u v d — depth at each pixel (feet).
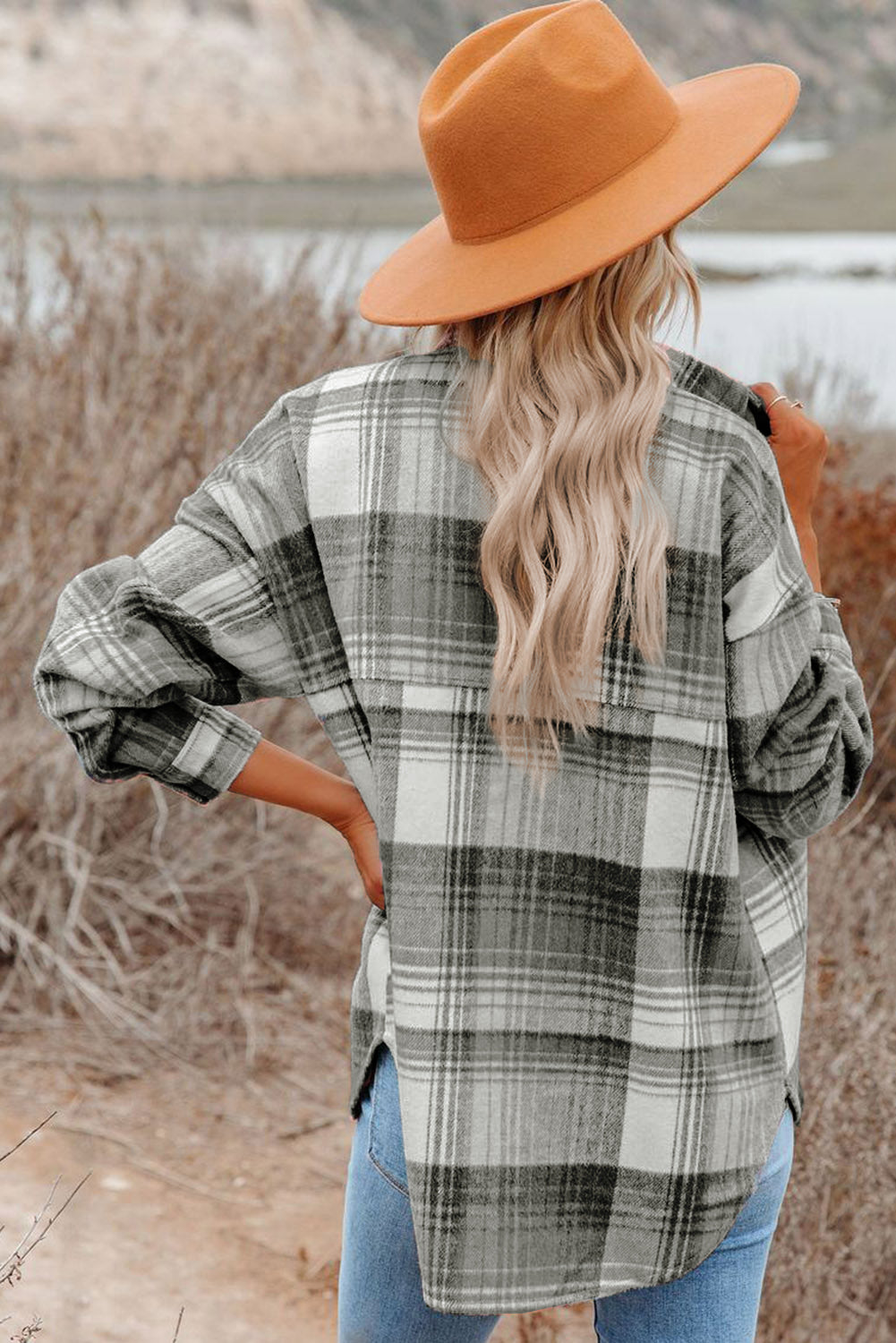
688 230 5.90
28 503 12.51
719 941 5.12
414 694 5.04
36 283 15.88
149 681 5.17
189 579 5.21
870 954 9.39
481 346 5.14
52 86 139.13
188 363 13.80
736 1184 5.14
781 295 53.67
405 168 144.46
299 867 13.05
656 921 5.05
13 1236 8.73
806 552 5.57
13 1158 9.57
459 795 5.04
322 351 14.23
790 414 5.53
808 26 264.72
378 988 5.32
